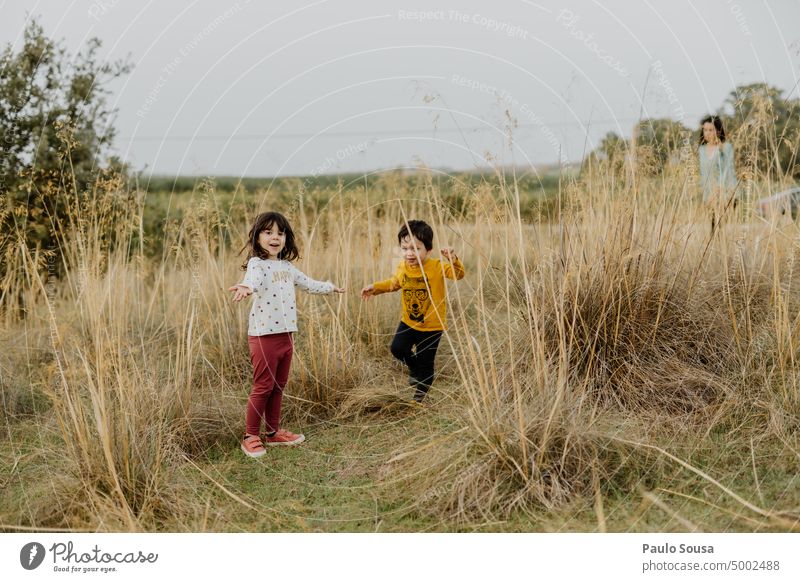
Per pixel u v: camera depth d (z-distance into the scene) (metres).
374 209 5.89
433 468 2.81
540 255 3.64
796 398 2.94
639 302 3.42
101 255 3.73
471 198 4.43
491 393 3.10
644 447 2.81
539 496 2.55
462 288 5.23
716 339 3.46
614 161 3.90
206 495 2.82
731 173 4.08
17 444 3.35
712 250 4.00
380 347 4.58
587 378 3.11
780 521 2.34
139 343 4.48
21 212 4.23
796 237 3.82
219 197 5.45
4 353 4.16
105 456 2.73
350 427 3.54
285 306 3.34
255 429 3.26
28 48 5.15
